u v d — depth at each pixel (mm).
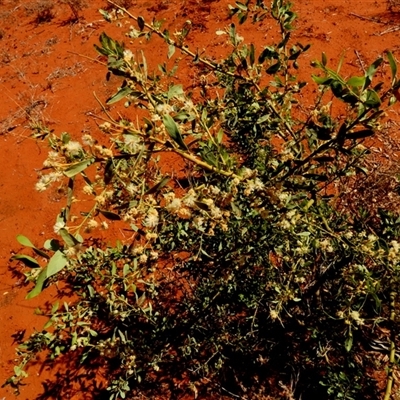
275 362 3043
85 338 2795
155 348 3020
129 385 3195
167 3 6473
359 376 2561
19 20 7051
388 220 2535
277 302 2553
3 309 3898
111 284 2574
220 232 2576
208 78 5098
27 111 5434
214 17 6000
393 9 5500
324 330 2748
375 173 3459
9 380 2748
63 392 3334
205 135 1881
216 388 3088
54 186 4648
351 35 5301
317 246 2295
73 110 5324
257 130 2863
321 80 1296
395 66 1283
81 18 6691
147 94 1553
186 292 3398
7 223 4508
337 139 1581
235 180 1669
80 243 1224
